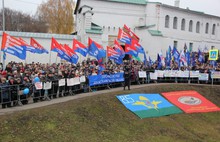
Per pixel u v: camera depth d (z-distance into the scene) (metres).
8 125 13.13
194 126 19.62
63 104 17.41
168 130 17.92
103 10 46.66
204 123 20.61
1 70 20.80
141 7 49.25
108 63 29.44
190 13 55.16
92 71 24.86
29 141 12.50
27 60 33.91
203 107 23.67
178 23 53.12
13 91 17.03
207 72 30.56
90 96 20.25
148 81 29.52
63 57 23.55
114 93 21.64
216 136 18.30
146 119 18.94
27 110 15.25
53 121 14.66
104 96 20.50
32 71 21.33
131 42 28.30
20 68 21.91
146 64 31.22
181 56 31.61
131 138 15.54
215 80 30.61
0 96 16.22
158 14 49.06
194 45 56.75
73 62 24.53
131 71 27.59
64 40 37.47
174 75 30.88
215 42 62.03
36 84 18.55
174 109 22.05
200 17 57.59
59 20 63.28
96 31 39.22
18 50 19.73
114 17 47.50
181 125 19.42
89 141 13.94
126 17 48.34
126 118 18.20
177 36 52.84
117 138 15.10
